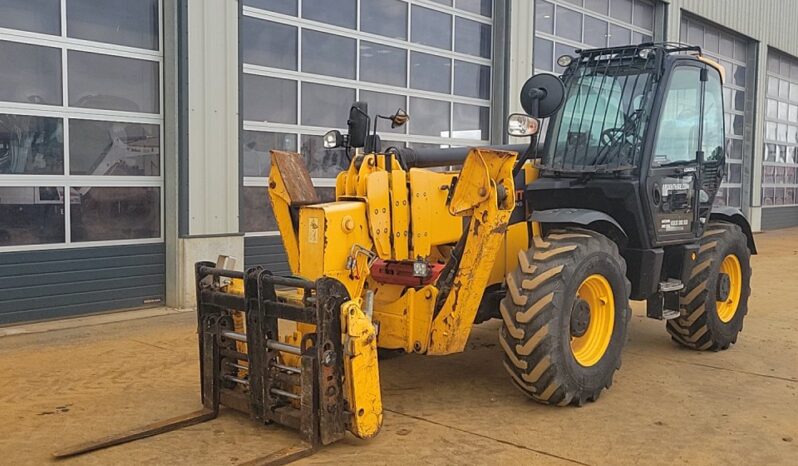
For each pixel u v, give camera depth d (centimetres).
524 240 514
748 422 424
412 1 1033
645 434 402
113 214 743
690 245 564
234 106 799
